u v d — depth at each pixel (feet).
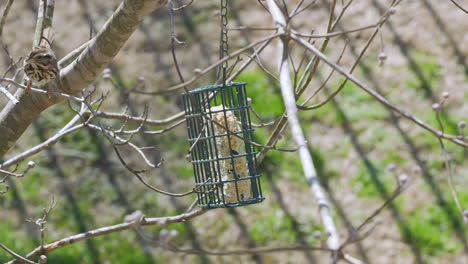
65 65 26.58
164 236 13.35
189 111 26.35
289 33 17.89
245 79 51.39
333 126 50.34
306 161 15.28
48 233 45.88
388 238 44.78
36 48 23.85
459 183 46.80
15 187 48.26
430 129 16.58
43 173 49.29
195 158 26.40
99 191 48.42
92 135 50.96
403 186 14.79
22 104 25.23
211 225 46.14
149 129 50.47
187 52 54.39
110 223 46.73
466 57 53.01
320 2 55.42
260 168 48.32
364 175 47.67
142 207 47.60
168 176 48.85
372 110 50.75
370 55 53.47
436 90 51.42
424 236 44.52
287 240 45.06
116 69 53.78
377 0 55.72
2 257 44.01
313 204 46.60
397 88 51.83
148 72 53.47
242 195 25.68
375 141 49.32
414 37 54.29
